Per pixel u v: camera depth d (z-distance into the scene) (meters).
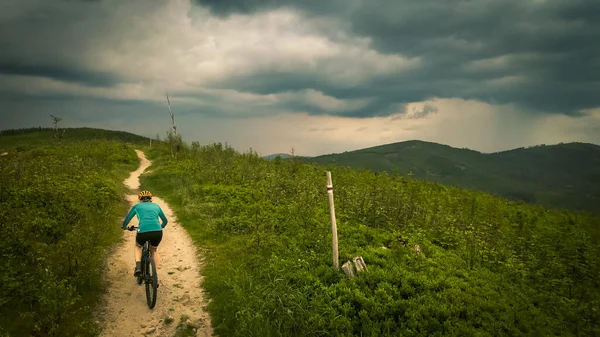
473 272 10.30
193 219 15.37
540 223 18.70
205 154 36.66
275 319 7.27
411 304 7.81
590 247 13.16
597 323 8.18
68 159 27.00
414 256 10.55
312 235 12.03
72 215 12.41
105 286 8.83
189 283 9.49
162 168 33.59
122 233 13.32
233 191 19.25
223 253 11.36
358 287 8.59
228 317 7.68
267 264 10.00
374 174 31.50
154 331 7.23
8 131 190.12
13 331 6.30
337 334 6.89
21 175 15.95
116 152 43.91
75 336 6.54
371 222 14.56
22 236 9.52
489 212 20.17
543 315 8.13
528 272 11.04
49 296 6.87
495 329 7.29
